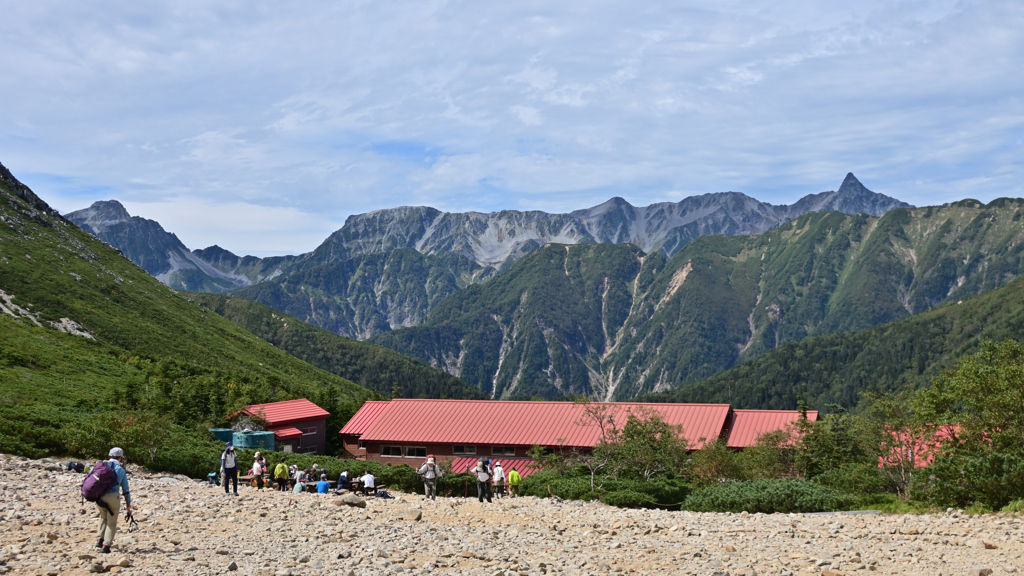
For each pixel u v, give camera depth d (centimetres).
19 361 8938
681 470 5409
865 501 3950
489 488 3588
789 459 5619
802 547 2148
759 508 3597
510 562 1884
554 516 2953
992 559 1848
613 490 4550
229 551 1886
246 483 4294
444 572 1739
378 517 2722
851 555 1919
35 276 15338
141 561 1709
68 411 6172
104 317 14900
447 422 7350
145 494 3023
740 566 1877
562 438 6706
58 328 13100
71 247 19075
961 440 3584
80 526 2141
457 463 6931
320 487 3822
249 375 15325
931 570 1759
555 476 5181
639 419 6159
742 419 6888
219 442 6475
